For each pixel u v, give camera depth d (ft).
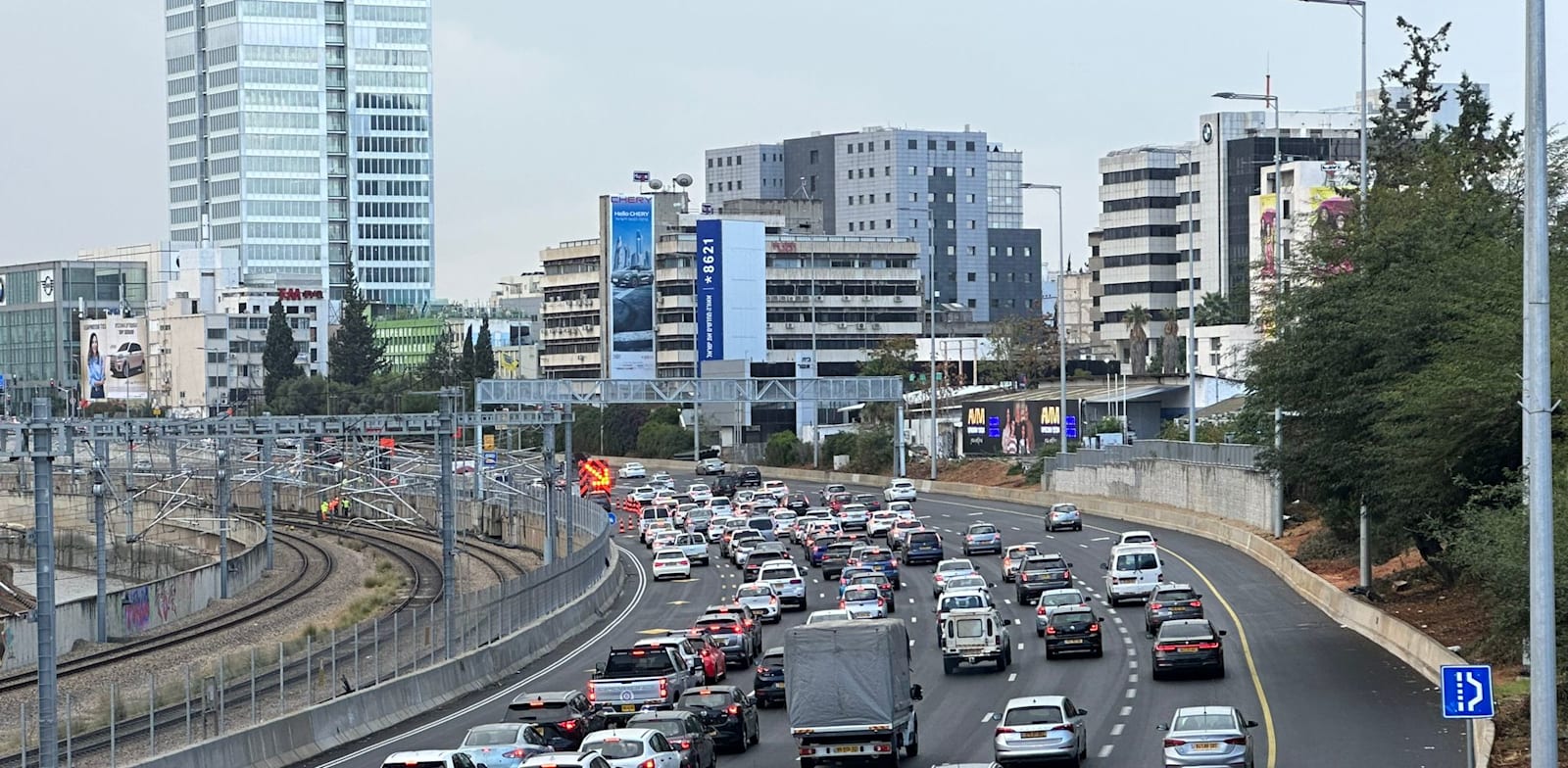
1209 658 305.73
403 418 388.98
